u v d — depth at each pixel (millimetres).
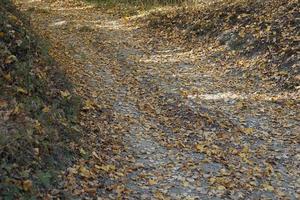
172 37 22172
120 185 8727
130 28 24625
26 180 7113
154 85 15523
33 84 10273
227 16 21438
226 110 13430
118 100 13664
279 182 9469
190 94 14750
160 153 10516
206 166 10000
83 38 21109
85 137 10219
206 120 12492
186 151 10719
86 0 31703
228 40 19547
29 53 11516
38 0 32500
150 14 26031
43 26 22766
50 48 15758
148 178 9258
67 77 12961
